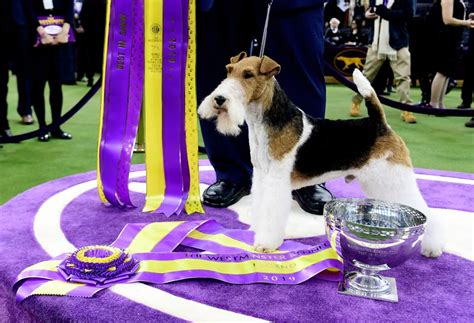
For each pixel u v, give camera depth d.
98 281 1.62
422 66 6.70
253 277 1.72
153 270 1.73
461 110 3.05
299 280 1.71
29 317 1.57
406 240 1.58
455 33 5.81
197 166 2.59
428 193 2.92
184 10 2.48
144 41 2.53
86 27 8.78
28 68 4.46
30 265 1.81
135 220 2.37
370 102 1.87
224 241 2.04
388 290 1.66
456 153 4.48
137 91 2.57
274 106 1.84
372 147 1.86
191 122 2.60
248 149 2.71
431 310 1.54
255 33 2.55
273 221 1.90
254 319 1.45
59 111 4.70
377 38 6.04
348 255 1.66
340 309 1.53
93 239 2.10
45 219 2.33
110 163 2.53
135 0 2.50
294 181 1.91
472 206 2.68
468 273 1.83
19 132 5.05
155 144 2.61
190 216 2.45
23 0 4.18
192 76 2.56
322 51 2.45
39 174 3.62
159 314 1.46
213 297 1.59
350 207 1.90
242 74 1.77
